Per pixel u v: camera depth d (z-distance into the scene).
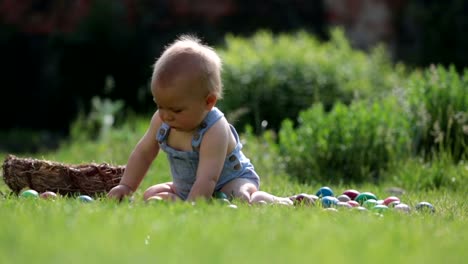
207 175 7.02
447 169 11.16
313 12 25.34
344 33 24.41
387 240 4.75
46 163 8.02
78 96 24.48
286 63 16.83
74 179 8.02
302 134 12.28
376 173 11.92
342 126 12.02
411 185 10.96
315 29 25.27
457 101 12.26
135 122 18.92
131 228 4.79
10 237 4.48
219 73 7.14
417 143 12.11
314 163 11.88
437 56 23.83
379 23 24.53
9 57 25.66
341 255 4.11
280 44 17.70
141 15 24.97
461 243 5.04
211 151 7.11
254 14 25.22
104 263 3.78
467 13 24.08
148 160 7.62
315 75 16.67
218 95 7.11
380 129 11.99
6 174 8.13
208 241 4.43
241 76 16.42
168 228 4.80
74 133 18.52
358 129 11.96
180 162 7.39
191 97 6.89
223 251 4.13
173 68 6.88
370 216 6.02
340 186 10.52
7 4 25.77
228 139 7.31
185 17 25.00
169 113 6.99
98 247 4.19
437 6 24.31
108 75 24.17
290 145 12.30
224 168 7.54
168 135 7.36
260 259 3.96
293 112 16.31
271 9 25.30
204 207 5.92
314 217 5.60
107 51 24.12
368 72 17.50
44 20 25.39
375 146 11.91
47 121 25.34
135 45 24.36
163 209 5.76
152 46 24.66
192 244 4.35
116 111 19.86
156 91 6.94
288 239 4.60
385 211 6.73
